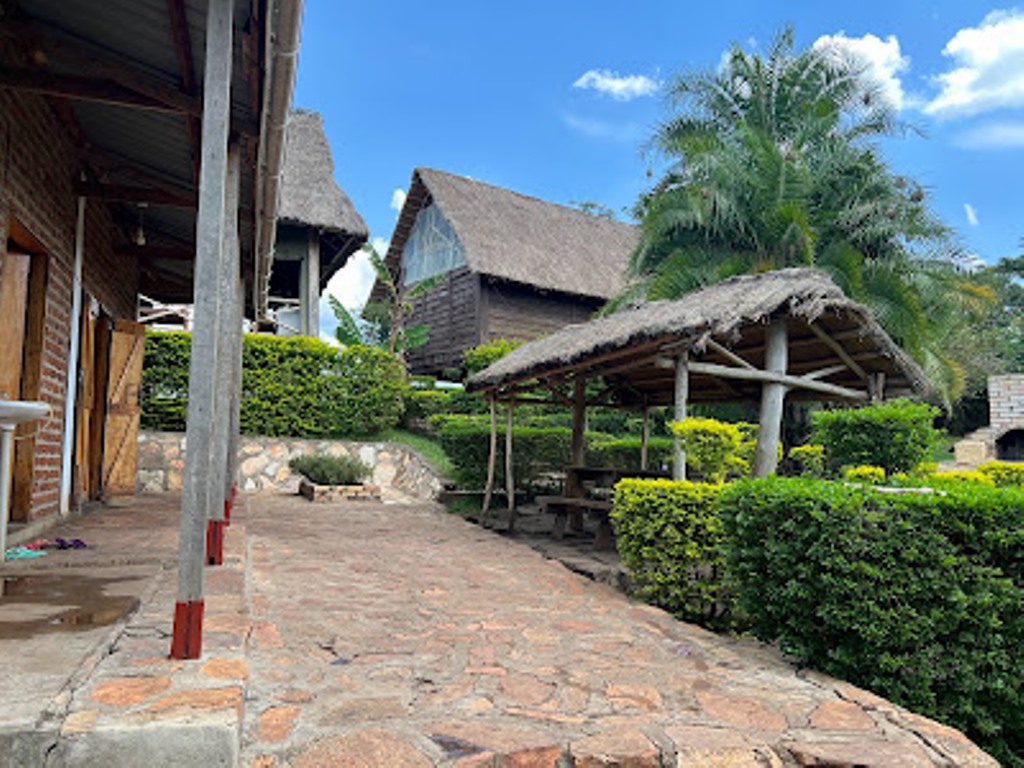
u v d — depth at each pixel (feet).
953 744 10.20
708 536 17.53
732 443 20.80
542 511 35.14
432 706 10.42
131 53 16.16
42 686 8.40
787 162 47.19
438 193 72.54
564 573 21.91
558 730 9.74
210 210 10.43
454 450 40.42
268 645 12.92
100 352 30.91
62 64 17.31
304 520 32.19
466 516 35.73
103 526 22.45
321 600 16.96
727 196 47.47
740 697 11.63
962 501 12.92
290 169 60.85
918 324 45.27
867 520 13.24
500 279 67.92
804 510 13.70
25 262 20.54
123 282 33.60
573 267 73.41
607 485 30.19
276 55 12.08
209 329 10.23
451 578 20.42
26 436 19.34
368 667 12.17
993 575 12.68
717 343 23.09
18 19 15.38
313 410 49.98
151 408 45.01
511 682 11.71
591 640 14.60
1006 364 92.22
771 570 14.35
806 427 46.44
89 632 10.56
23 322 20.39
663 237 49.65
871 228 47.98
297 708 10.02
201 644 9.89
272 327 62.03
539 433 40.19
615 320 29.12
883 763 9.38
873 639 12.80
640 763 9.12
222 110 10.61
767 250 48.39
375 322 85.25
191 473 9.93
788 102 52.75
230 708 8.09
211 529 16.22
